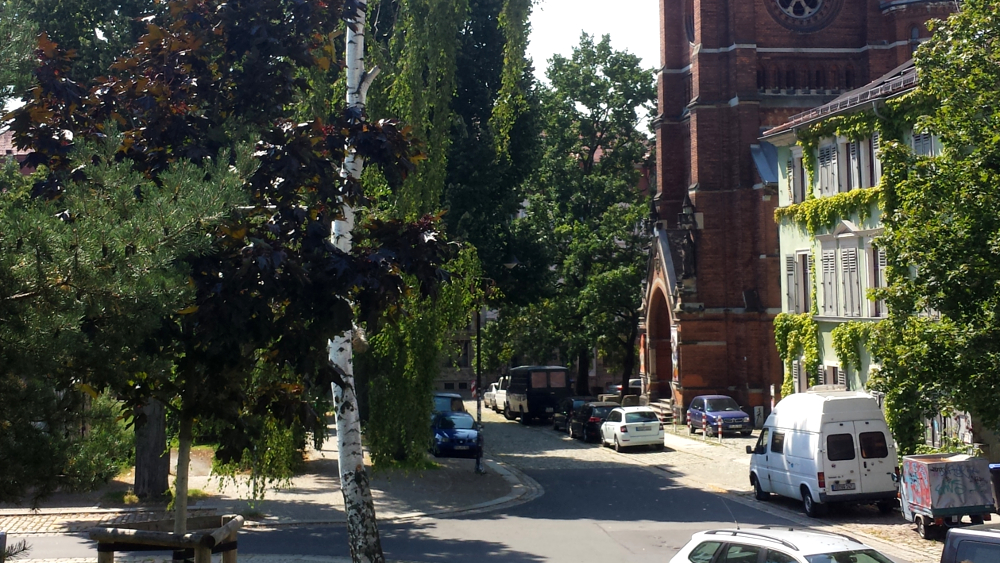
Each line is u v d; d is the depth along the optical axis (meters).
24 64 8.20
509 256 34.03
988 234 14.88
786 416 22.39
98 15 21.41
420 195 17.22
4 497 8.30
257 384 12.66
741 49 45.75
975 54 15.57
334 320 10.61
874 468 20.64
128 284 7.46
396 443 19.64
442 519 21.14
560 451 36.28
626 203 63.78
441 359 20.38
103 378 8.29
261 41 11.95
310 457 31.69
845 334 28.14
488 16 31.86
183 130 11.63
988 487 18.08
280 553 16.75
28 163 11.09
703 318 45.53
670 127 50.88
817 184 30.33
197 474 26.69
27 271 7.23
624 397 47.72
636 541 17.95
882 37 46.56
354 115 12.64
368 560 13.73
